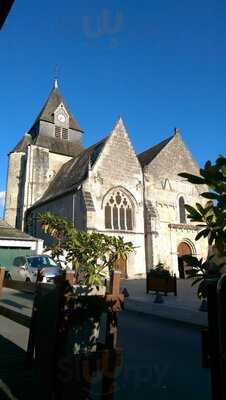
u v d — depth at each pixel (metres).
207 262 2.43
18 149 41.72
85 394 3.41
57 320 3.41
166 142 33.28
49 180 38.59
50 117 41.75
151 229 28.34
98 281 6.40
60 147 40.84
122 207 28.64
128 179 29.41
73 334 3.71
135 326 9.44
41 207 33.72
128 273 27.33
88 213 25.59
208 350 1.92
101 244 6.90
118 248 7.02
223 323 1.73
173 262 29.06
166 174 31.53
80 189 27.31
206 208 2.30
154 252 27.81
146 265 28.22
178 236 30.14
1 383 4.22
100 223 27.09
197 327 9.23
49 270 14.70
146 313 11.54
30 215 35.97
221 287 1.75
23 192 38.19
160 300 13.77
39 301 4.21
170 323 9.88
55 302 3.55
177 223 30.58
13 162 41.00
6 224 27.95
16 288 5.86
